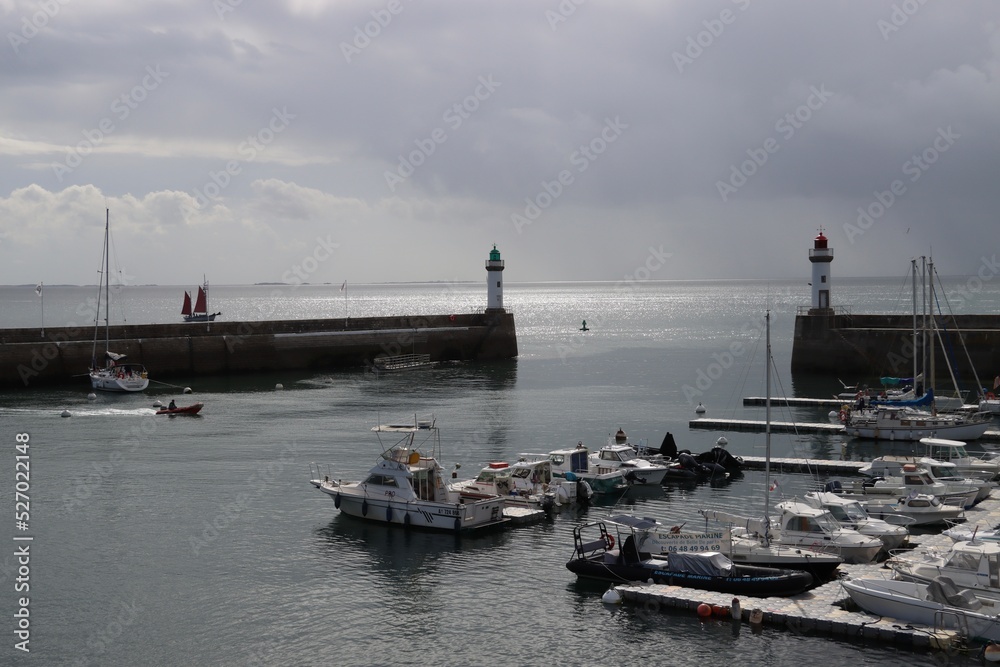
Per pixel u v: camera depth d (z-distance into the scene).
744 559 35.56
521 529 42.56
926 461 47.56
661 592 32.78
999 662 27.78
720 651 28.92
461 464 56.31
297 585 35.09
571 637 30.14
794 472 55.62
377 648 29.59
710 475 53.94
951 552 31.50
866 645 29.11
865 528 38.03
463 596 33.84
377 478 44.03
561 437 66.62
